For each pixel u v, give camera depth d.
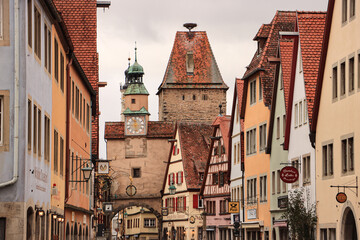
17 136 26.33
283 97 52.84
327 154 41.97
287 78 51.91
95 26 63.41
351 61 38.34
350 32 38.19
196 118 128.75
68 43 40.81
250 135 62.94
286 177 45.72
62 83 40.62
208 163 86.94
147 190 107.88
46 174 33.16
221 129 83.44
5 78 26.41
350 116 38.06
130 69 121.12
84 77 50.50
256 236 61.62
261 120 59.47
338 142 40.00
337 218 40.03
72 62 44.53
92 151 65.69
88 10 63.59
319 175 43.47
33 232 28.95
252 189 62.44
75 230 48.59
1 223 26.27
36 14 30.11
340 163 39.62
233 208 66.19
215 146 85.25
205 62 130.88
